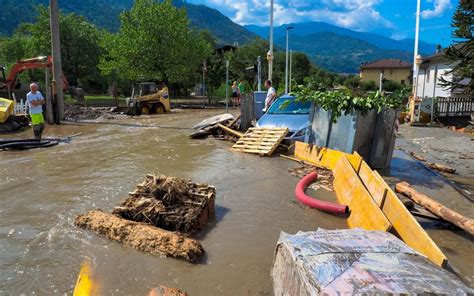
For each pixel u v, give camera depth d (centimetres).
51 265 405
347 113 852
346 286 255
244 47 7675
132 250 438
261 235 491
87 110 2280
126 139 1313
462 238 487
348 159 719
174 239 435
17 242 459
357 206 530
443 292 248
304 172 817
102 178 759
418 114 1900
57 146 1157
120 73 3675
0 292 357
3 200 618
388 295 243
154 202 514
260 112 1506
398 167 880
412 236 413
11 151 1063
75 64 5062
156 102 2514
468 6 1351
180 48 3588
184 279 383
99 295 351
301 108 1173
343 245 326
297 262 305
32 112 1182
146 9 3509
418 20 2062
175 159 958
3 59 5803
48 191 668
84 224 498
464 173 855
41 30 4881
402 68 8762
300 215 563
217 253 439
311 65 9144
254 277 389
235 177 777
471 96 1548
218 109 3028
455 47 1474
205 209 525
